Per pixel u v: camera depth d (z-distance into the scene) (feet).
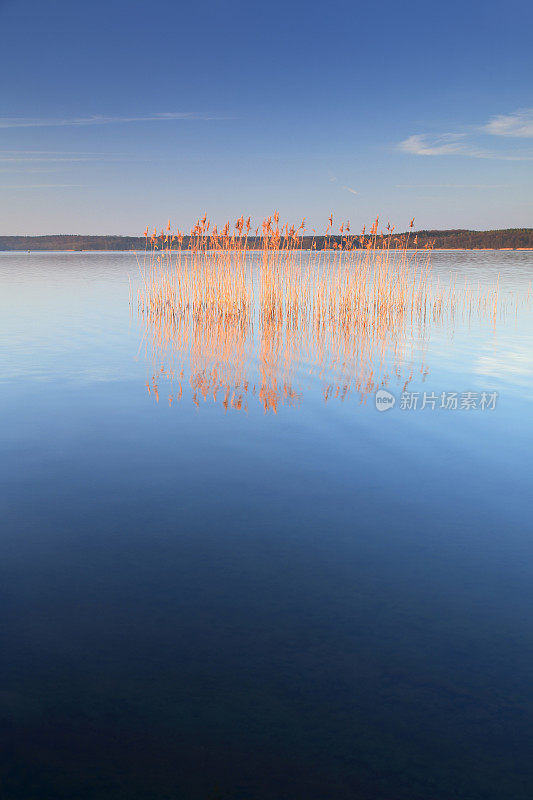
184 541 14.70
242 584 12.76
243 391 29.81
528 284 98.32
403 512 16.29
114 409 26.71
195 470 19.45
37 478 18.83
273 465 19.88
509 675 9.97
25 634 11.09
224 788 7.91
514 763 8.30
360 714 9.15
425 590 12.51
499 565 13.52
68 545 14.52
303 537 14.85
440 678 9.91
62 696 9.53
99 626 11.33
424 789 7.89
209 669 10.16
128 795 7.80
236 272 57.57
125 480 18.62
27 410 26.58
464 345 42.52
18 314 61.52
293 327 51.75
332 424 24.38
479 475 18.93
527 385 30.81
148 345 42.80
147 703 9.38
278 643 10.80
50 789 7.89
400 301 62.90
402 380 32.04
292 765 8.27
